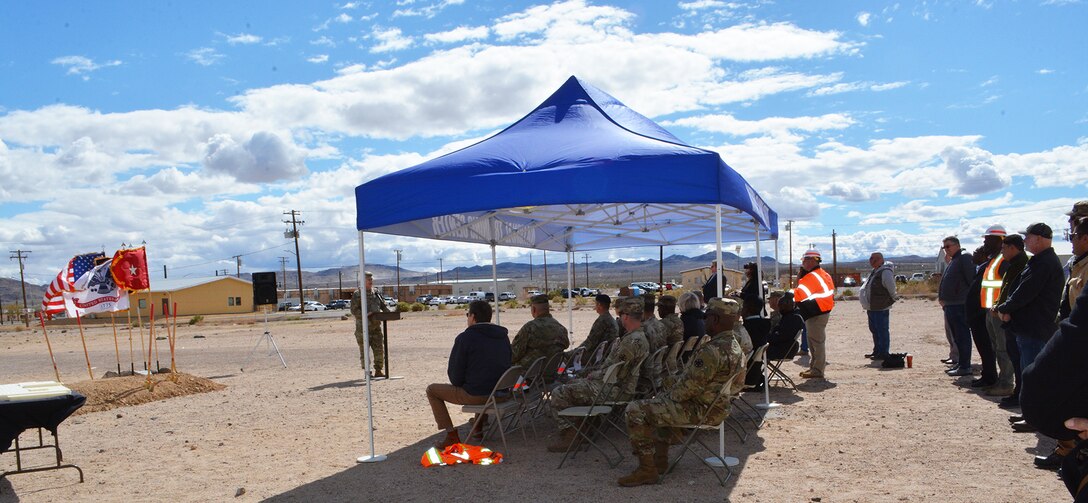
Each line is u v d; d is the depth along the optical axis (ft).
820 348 35.45
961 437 22.68
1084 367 8.30
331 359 58.29
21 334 138.82
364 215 23.22
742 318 31.91
